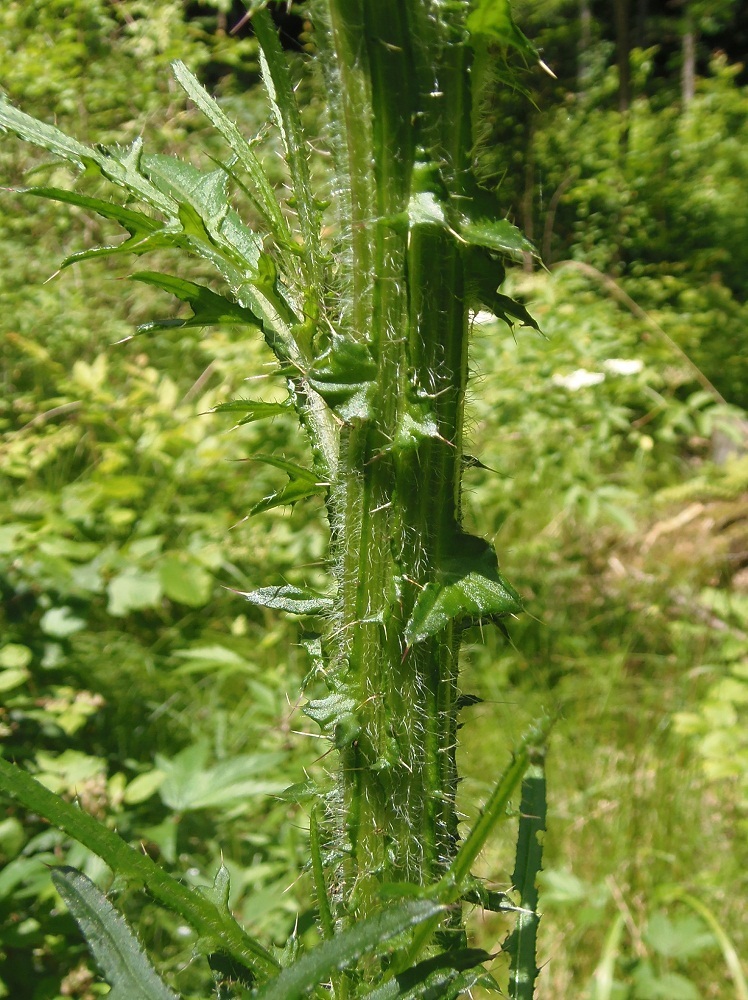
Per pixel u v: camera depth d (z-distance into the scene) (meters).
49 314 1.83
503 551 1.72
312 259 0.30
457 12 0.26
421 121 0.26
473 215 0.27
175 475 1.59
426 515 0.28
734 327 2.53
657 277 2.87
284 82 0.29
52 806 0.28
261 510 0.31
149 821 1.05
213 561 1.42
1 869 0.87
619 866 1.16
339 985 0.30
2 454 1.56
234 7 2.77
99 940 0.28
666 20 3.82
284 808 1.08
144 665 1.34
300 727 1.22
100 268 1.96
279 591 0.31
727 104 3.53
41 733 1.10
